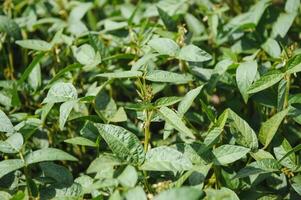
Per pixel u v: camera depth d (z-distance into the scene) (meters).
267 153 1.28
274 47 1.55
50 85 1.53
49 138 1.49
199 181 1.22
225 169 1.32
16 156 1.41
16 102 1.49
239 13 1.88
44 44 1.56
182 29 1.49
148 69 1.46
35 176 1.43
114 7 1.93
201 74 1.50
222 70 1.47
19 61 1.81
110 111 1.46
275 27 1.63
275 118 1.29
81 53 1.55
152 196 1.21
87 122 1.39
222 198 1.17
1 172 1.23
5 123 1.33
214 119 1.32
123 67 1.62
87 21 1.91
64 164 1.52
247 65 1.39
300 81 1.54
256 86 1.33
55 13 1.89
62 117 1.30
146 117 1.30
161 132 1.55
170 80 1.33
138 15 1.81
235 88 1.50
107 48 1.58
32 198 1.27
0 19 1.64
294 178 1.26
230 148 1.25
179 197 1.08
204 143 1.26
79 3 1.88
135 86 1.60
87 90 1.56
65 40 1.62
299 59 1.30
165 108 1.27
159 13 1.62
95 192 1.26
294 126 1.44
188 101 1.31
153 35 1.58
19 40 1.63
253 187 1.31
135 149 1.21
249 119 1.52
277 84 1.44
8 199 1.24
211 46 1.68
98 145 1.36
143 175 1.26
